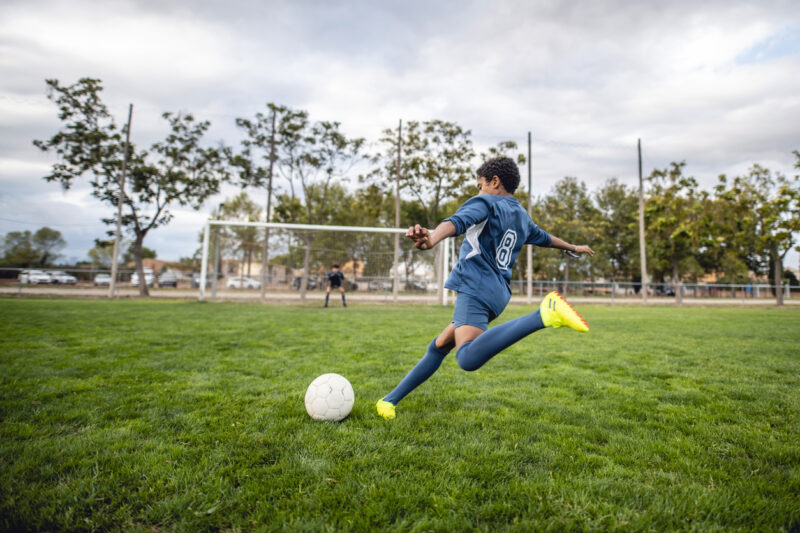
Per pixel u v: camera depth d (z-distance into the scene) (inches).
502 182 100.1
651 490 77.4
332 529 64.2
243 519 67.9
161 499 73.1
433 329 328.2
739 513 70.0
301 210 967.6
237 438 99.7
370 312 508.1
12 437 99.7
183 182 781.9
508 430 108.0
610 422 115.6
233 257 761.6
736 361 211.8
